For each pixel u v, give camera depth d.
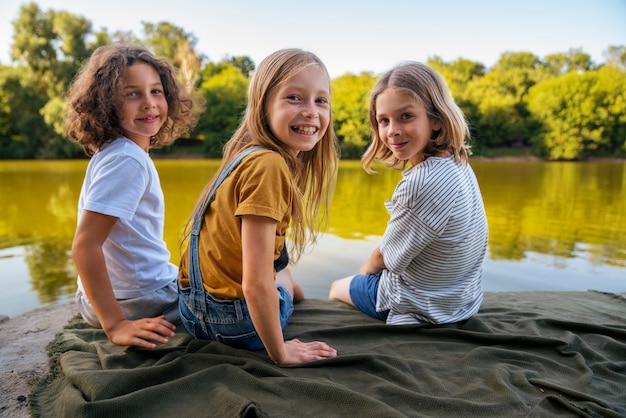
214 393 1.37
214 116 29.33
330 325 1.99
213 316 1.61
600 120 28.62
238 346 1.68
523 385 1.47
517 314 2.16
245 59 42.47
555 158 29.09
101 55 1.81
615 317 2.16
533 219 6.77
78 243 1.64
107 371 1.45
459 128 1.91
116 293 1.81
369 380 1.50
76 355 1.64
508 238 5.35
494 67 41.12
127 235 1.76
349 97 27.91
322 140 1.86
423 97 1.88
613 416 1.29
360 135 27.30
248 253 1.43
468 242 1.88
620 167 21.12
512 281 3.62
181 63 33.19
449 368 1.62
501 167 20.95
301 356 1.61
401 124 1.91
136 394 1.35
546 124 29.31
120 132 1.82
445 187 1.79
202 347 1.67
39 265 4.30
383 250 1.98
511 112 30.53
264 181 1.44
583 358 1.68
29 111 25.95
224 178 1.56
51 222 6.72
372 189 10.74
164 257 1.91
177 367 1.54
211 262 1.56
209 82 33.06
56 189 11.00
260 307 1.45
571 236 5.47
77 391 1.39
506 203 8.52
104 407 1.30
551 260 4.27
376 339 1.86
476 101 30.98
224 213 1.52
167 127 2.09
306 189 1.94
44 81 26.92
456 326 1.96
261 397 1.38
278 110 1.59
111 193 1.65
